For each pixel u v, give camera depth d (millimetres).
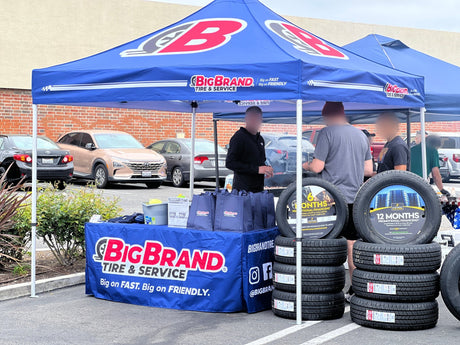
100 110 25719
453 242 8648
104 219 8703
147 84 6633
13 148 18625
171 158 21719
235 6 7605
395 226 6289
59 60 25359
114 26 26156
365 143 7270
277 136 13109
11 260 8461
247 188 8266
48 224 8430
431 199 6250
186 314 6734
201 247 6816
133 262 7199
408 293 6074
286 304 6516
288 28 7488
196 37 7145
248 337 5914
